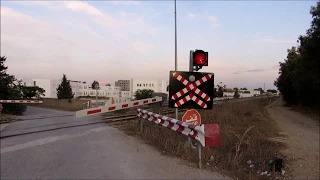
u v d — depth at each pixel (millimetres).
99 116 17438
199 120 7320
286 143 9977
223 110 16625
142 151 6938
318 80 25078
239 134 9969
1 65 25234
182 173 5238
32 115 23750
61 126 12719
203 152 6363
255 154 6941
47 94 96688
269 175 5816
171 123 7109
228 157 6328
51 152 7082
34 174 5258
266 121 16234
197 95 7250
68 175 5148
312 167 6992
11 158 6531
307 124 17922
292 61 40812
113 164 5809
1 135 10336
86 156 6551
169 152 6711
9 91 25359
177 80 7176
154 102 10570
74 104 42812
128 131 10148
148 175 5098
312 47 23188
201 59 7043
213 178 5020
